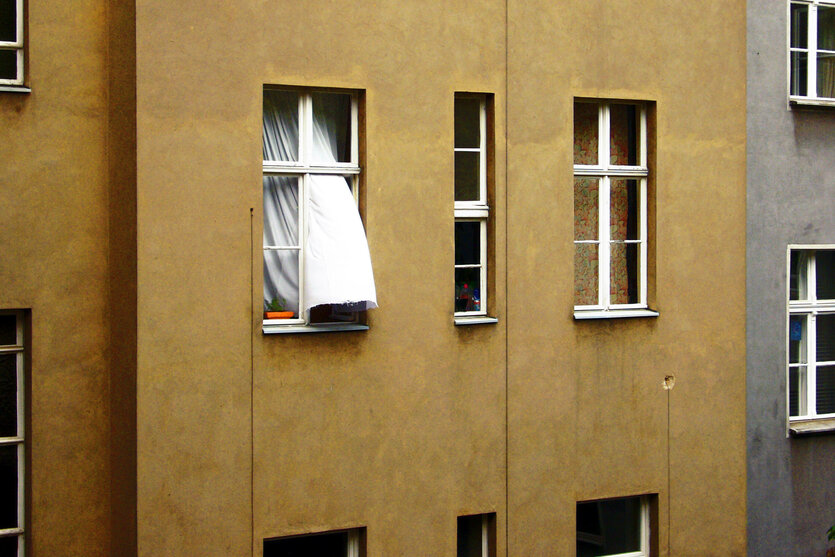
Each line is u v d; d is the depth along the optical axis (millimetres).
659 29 10023
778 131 10633
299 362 8711
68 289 8531
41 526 8469
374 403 8969
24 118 8359
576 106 10047
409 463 9094
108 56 8664
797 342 11109
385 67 8938
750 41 10477
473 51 9266
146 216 8172
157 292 8227
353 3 8820
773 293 10617
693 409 10234
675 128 10102
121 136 8406
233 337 8484
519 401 9492
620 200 10234
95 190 8625
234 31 8445
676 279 10133
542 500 9594
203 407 8398
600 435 9820
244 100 8492
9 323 8562
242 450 8531
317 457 8781
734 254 10406
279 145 8867
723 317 10359
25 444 8570
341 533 9188
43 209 8430
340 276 8656
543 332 9578
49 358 8469
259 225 8562
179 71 8273
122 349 8453
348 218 8789
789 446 10734
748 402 10508
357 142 9039
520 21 9453
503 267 9414
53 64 8453
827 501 10938
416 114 9062
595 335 9797
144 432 8195
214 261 8414
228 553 8492
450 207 9203
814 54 11031
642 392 10000
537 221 9539
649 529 10258
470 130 9562
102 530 8727
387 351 9008
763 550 10625
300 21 8648
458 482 9273
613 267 10172
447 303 9211
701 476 10281
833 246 10930
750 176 10484
